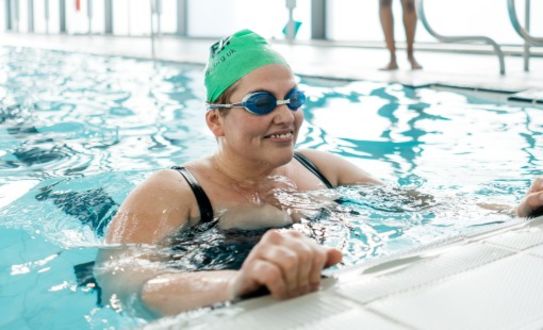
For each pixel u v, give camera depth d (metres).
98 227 2.12
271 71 1.84
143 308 1.41
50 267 1.77
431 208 2.12
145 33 15.70
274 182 2.09
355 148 3.42
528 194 1.85
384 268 1.34
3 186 2.68
